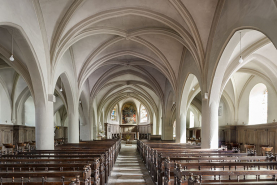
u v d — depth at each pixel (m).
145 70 20.89
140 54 16.28
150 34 13.73
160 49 14.69
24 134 18.30
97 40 14.11
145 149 12.77
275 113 13.66
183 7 9.49
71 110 15.34
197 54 10.84
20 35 7.94
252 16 6.51
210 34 9.94
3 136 15.82
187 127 29.16
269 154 7.27
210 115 10.39
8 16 6.79
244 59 10.88
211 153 8.49
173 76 15.98
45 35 9.91
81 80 15.48
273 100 13.87
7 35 9.27
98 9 10.43
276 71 12.41
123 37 13.96
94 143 15.43
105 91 26.14
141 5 10.46
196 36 10.23
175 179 5.03
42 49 9.76
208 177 6.02
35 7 8.86
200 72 10.82
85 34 11.83
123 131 37.47
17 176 4.48
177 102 16.09
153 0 9.98
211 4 9.16
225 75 11.34
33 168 5.83
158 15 10.70
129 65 19.52
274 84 12.94
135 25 12.72
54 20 9.86
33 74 9.58
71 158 7.39
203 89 10.68
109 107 32.31
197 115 25.16
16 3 7.32
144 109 36.62
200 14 9.60
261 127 14.63
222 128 19.52
